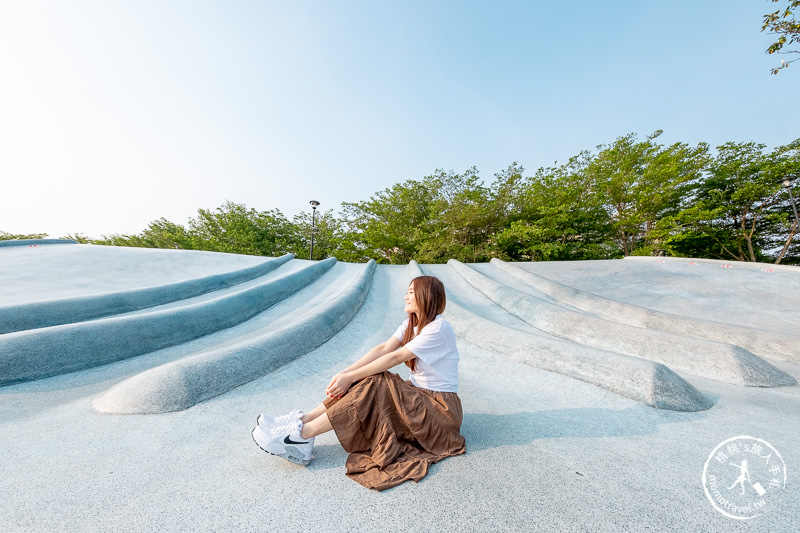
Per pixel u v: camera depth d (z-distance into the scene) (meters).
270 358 4.03
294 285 9.56
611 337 5.01
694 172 20.47
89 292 7.69
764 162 19.89
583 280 10.35
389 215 28.28
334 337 5.60
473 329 5.66
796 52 6.66
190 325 5.55
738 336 5.28
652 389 3.17
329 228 34.81
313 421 1.93
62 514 1.56
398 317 7.43
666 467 2.02
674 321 5.95
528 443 2.31
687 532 1.45
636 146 22.36
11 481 1.83
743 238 22.25
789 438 2.42
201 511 1.59
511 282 10.55
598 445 2.30
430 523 1.50
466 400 3.29
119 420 2.68
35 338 3.93
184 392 2.99
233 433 2.49
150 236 35.38
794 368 4.57
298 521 1.52
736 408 3.07
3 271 8.92
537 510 1.60
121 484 1.82
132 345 4.70
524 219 23.61
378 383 1.92
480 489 1.76
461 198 23.72
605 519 1.53
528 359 4.46
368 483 1.74
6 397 3.26
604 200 22.47
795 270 9.76
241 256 12.98
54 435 2.42
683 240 22.91
